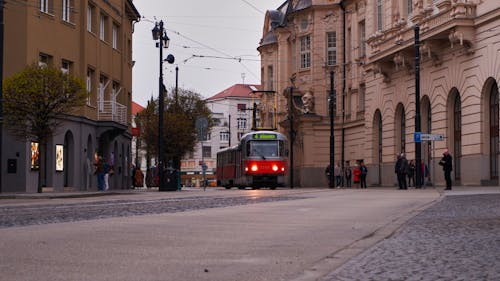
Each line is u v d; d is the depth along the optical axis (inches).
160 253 328.2
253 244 372.2
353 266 283.7
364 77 2193.7
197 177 4707.2
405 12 1731.1
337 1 2470.5
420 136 1389.0
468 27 1398.9
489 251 331.3
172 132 2442.2
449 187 1242.6
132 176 2239.2
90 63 1640.0
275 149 1743.4
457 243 368.5
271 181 1729.8
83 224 487.8
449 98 1529.3
